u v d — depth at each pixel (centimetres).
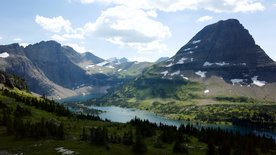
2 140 13150
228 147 13850
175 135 16762
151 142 15450
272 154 16500
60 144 12225
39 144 12250
